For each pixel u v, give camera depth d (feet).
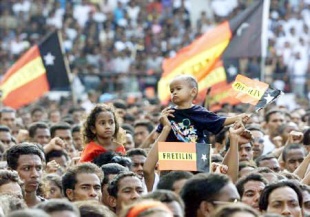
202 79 115.44
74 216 54.29
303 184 72.49
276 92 81.20
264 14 119.34
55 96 184.85
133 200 70.44
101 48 212.64
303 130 111.45
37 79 130.52
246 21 118.83
